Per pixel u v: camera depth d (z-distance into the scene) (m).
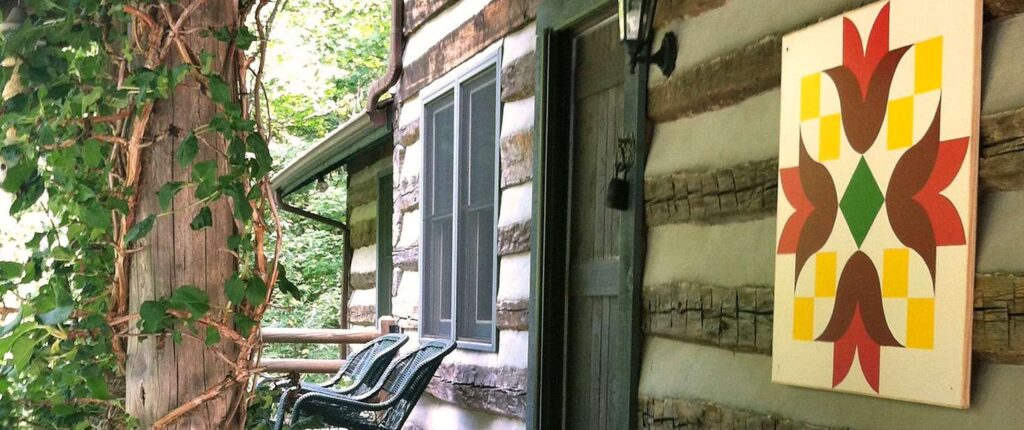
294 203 15.58
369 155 8.55
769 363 2.64
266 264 2.64
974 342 1.97
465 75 5.03
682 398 3.00
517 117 4.45
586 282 3.82
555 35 4.04
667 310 3.09
